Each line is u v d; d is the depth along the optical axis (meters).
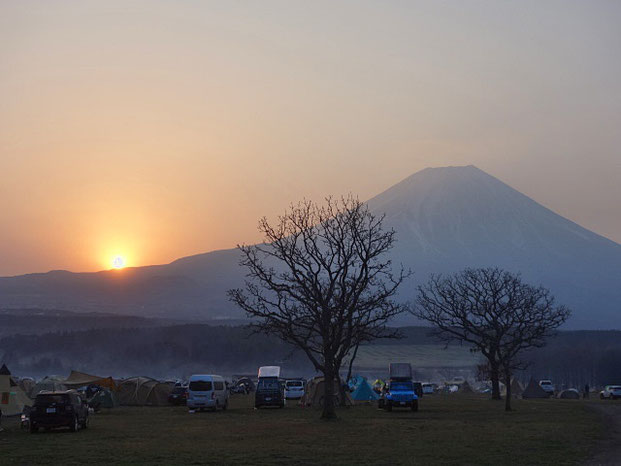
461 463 26.59
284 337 51.78
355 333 53.41
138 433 39.12
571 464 26.12
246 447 31.89
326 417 48.59
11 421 50.47
